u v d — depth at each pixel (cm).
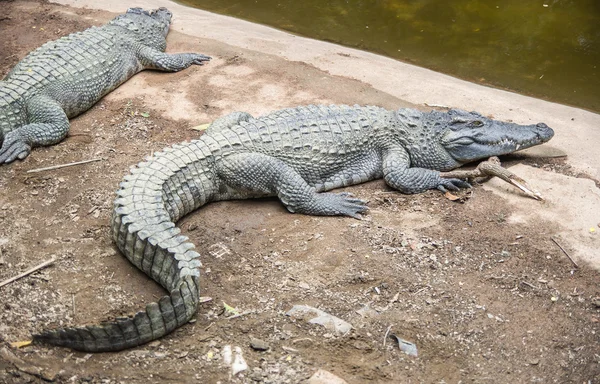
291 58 400
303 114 313
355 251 279
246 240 285
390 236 285
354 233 287
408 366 242
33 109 333
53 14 445
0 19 440
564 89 388
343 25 447
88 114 357
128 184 280
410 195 308
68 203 300
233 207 301
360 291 264
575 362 246
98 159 323
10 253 276
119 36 380
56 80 345
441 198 305
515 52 420
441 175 310
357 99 363
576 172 317
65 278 267
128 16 397
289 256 277
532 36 433
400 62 406
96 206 298
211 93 368
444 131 315
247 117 328
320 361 242
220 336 248
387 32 439
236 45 412
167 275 258
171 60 386
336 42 429
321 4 472
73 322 252
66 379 233
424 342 248
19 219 291
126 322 238
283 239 285
